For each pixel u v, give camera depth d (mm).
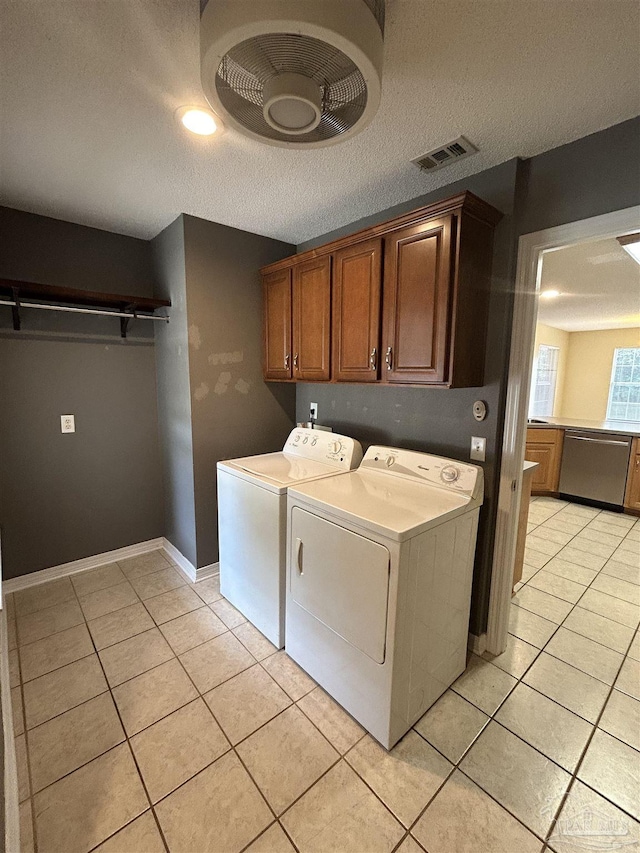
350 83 1009
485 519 1888
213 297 2467
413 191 1991
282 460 2459
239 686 1748
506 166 1697
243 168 1765
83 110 1372
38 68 1172
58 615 2223
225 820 1231
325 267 2184
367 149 1601
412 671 1512
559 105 1333
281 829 1211
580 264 2777
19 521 2445
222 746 1470
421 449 2146
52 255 2395
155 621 2184
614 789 1338
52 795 1290
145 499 2965
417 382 1775
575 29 1025
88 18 1006
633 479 4031
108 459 2760
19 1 951
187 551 2682
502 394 1805
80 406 2605
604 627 2217
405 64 1149
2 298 2264
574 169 1555
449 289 1614
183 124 1451
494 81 1218
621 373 6117
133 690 1714
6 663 1191
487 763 1422
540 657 1973
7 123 1443
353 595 1537
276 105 1002
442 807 1275
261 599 2055
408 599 1426
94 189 1983
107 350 2682
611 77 1196
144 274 2773
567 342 6578
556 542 3379
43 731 1515
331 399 2697
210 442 2562
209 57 898
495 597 1931
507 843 1181
